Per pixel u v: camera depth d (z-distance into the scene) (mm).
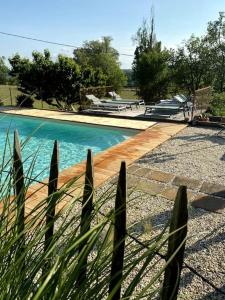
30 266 1270
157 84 24109
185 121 11523
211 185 5520
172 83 24797
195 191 5254
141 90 24531
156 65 23500
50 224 1343
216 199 4926
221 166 6676
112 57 38062
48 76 17406
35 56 17844
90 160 1707
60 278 1099
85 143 10766
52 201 1463
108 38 43531
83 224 1408
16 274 1207
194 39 23734
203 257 3414
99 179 5719
